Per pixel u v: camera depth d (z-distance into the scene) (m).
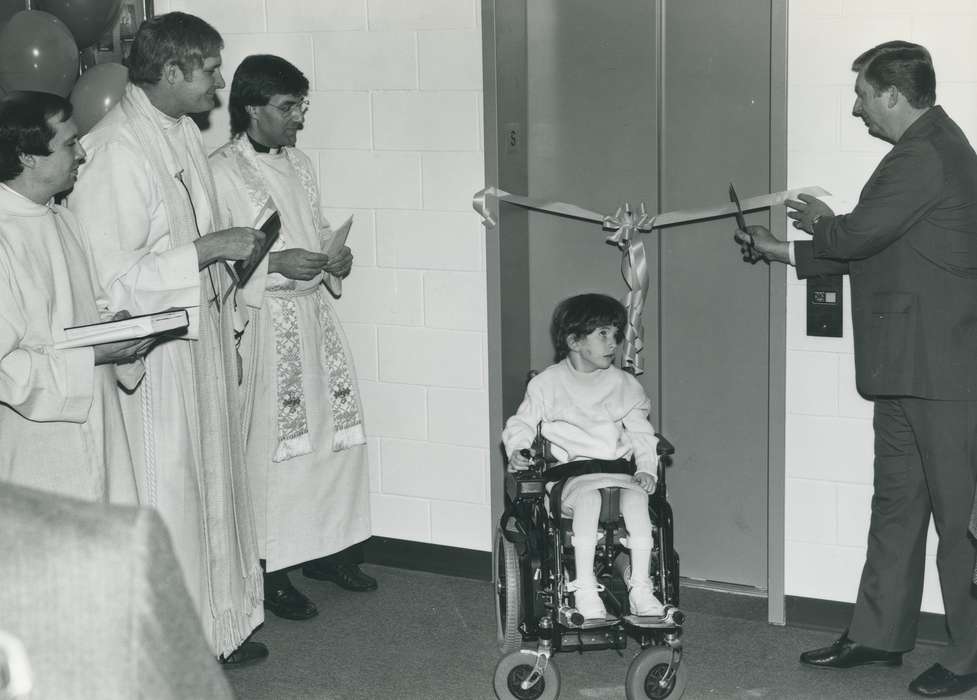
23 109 2.73
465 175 4.05
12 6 3.80
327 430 3.96
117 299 3.09
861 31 3.39
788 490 3.72
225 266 3.36
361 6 4.08
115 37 4.19
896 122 3.18
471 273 4.10
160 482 3.17
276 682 3.47
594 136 4.11
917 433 3.22
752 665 3.53
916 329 3.15
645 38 3.97
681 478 4.18
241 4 4.25
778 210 3.59
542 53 4.14
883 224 3.09
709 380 4.08
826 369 3.61
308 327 3.85
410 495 4.34
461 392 4.20
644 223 3.92
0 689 0.67
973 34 3.27
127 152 3.14
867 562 3.46
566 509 3.27
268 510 3.88
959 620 3.28
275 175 3.81
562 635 3.07
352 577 4.20
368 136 4.16
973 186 3.09
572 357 3.49
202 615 3.30
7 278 2.73
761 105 3.83
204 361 3.30
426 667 3.56
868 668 3.50
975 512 2.65
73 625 0.67
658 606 3.02
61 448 2.83
